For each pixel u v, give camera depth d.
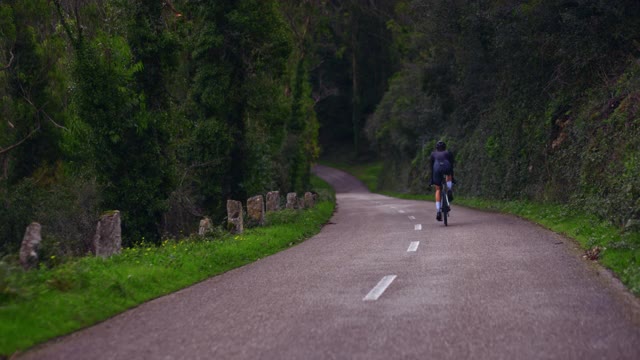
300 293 9.02
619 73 21.03
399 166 69.12
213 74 25.03
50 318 7.59
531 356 5.70
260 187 27.56
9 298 7.96
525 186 26.97
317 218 24.27
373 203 39.66
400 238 15.67
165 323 7.61
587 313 7.20
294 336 6.67
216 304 8.59
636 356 5.61
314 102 54.84
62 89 27.25
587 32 22.27
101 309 8.29
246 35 24.88
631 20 21.19
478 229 16.97
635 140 16.36
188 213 27.83
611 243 11.48
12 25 25.67
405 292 8.73
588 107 21.42
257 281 10.36
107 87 20.75
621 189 14.80
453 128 44.72
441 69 40.25
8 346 6.63
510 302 7.87
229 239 15.78
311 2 46.94
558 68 24.59
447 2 31.72
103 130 20.86
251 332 6.93
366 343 6.29
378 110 69.12
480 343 6.14
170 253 12.75
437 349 6.00
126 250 13.09
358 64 89.31
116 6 22.25
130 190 21.66
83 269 9.75
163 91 22.92
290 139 45.28
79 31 20.88
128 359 6.16
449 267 10.71
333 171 99.56
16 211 24.36
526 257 11.55
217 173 26.25
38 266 10.35
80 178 24.67
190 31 25.34
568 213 18.58
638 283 8.41
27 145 27.67
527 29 25.31
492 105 34.22
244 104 26.23
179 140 25.19
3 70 26.67
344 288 9.23
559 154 23.11
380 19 68.00
